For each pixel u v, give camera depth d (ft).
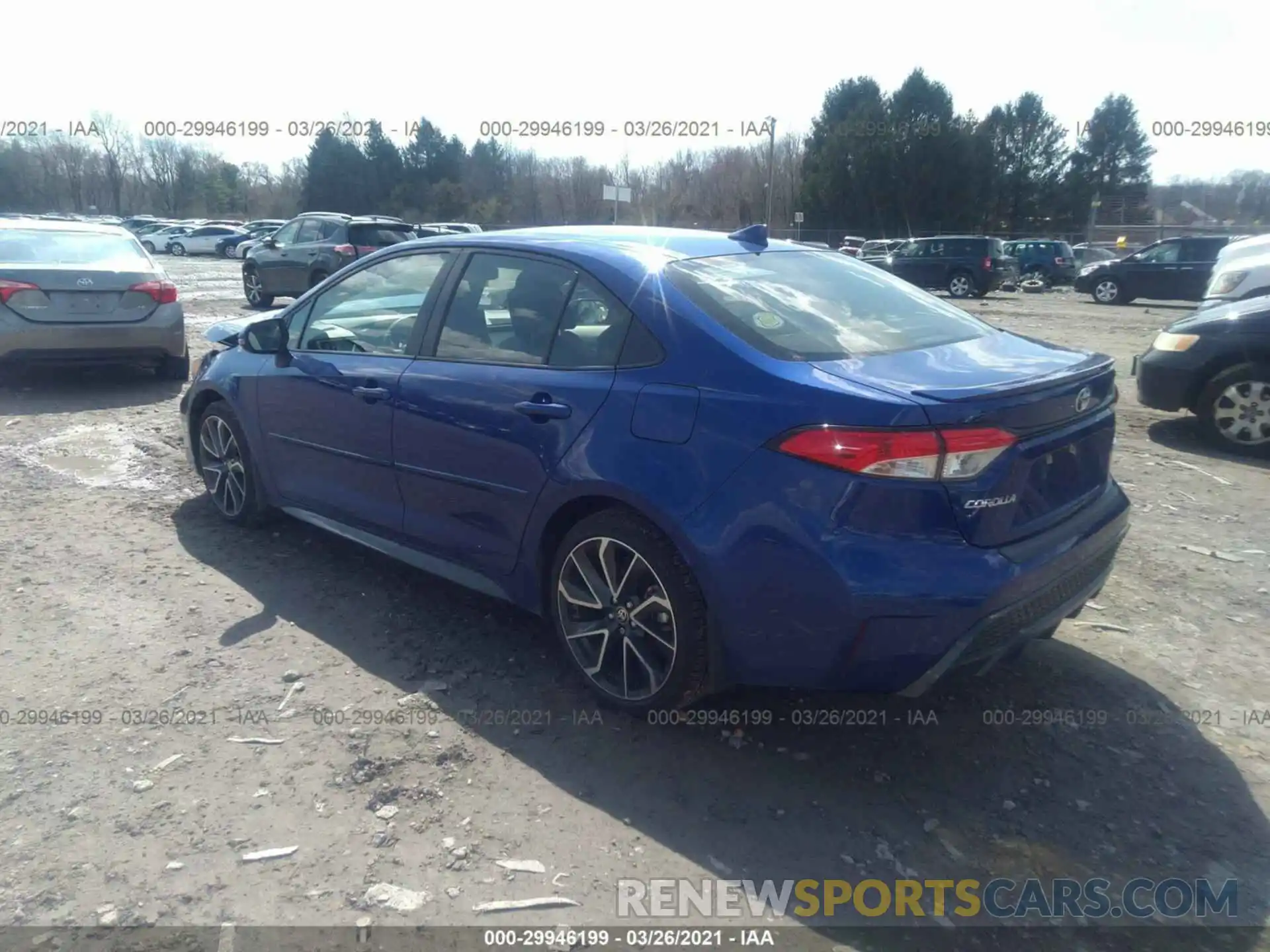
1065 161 208.03
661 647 10.55
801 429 9.18
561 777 10.03
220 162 231.91
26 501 18.37
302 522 16.96
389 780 9.89
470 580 12.63
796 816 9.50
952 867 8.86
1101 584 10.82
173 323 29.40
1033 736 10.92
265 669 12.08
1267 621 13.88
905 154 167.84
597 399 10.68
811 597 9.18
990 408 9.02
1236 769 10.36
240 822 9.20
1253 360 23.09
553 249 12.01
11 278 26.45
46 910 8.05
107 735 10.56
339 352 14.28
